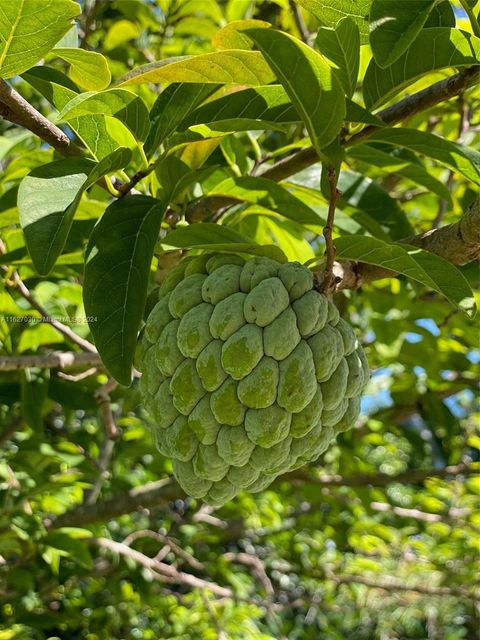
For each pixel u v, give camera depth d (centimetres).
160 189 25
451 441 53
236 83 20
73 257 30
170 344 19
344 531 66
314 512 64
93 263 20
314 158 28
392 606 90
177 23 50
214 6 49
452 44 21
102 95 20
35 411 35
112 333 19
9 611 48
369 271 22
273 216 32
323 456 57
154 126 24
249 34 17
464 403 70
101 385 38
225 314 18
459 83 23
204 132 21
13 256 29
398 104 24
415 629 103
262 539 68
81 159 21
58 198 20
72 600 57
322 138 19
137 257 20
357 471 55
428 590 66
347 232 31
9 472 40
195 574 77
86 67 21
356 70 22
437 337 46
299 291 19
